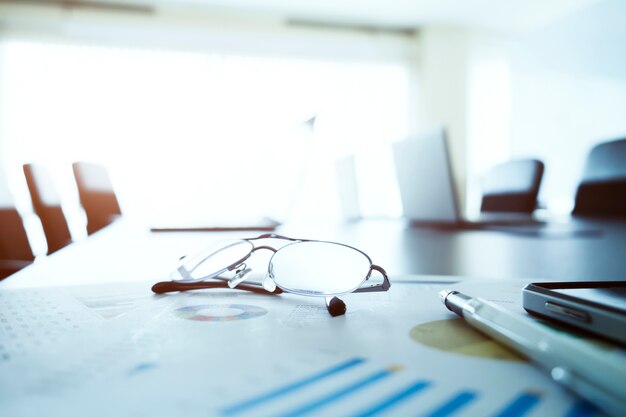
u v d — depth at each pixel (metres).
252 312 0.33
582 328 0.22
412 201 1.44
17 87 3.39
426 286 0.42
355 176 1.96
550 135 4.21
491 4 3.65
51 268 0.59
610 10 3.70
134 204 3.68
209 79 3.87
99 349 0.24
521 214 1.96
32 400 0.18
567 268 0.54
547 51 4.16
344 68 4.13
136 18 3.53
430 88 4.12
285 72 4.02
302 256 0.38
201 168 3.82
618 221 1.33
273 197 1.35
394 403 0.18
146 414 0.17
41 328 0.29
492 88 4.34
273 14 3.78
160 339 0.26
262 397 0.18
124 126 3.67
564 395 0.18
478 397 0.18
